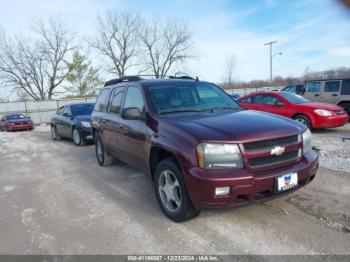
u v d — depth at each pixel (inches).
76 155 315.9
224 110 156.2
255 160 112.0
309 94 448.1
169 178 134.0
